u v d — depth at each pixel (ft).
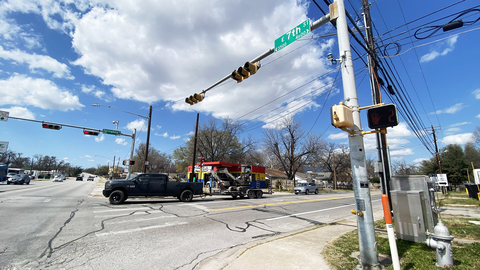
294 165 137.49
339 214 39.19
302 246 18.66
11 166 313.94
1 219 25.48
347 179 208.85
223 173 62.85
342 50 16.35
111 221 26.71
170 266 15.01
